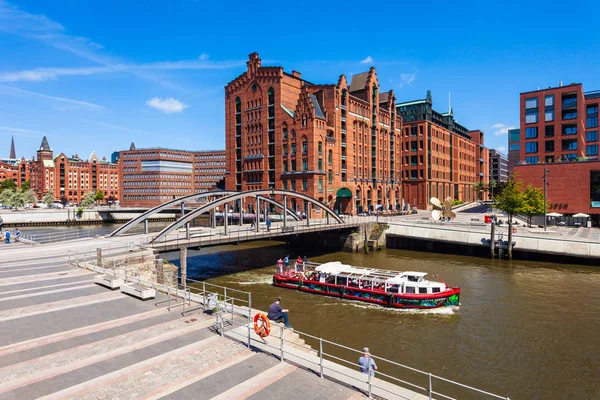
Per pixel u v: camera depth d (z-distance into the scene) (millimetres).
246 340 16344
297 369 13969
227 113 102000
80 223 120562
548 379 21234
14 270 29812
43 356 14688
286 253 63125
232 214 87812
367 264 52750
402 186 117688
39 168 190500
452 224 69938
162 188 175500
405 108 128250
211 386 12688
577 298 35438
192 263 54281
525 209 61062
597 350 24734
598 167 69062
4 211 111375
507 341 26266
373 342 26406
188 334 16969
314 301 36188
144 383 12805
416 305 33406
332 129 88125
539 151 89188
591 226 68312
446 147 127875
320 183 83750
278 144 88875
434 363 23188
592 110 95375
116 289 24094
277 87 89375
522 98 91438
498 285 40375
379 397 12125
